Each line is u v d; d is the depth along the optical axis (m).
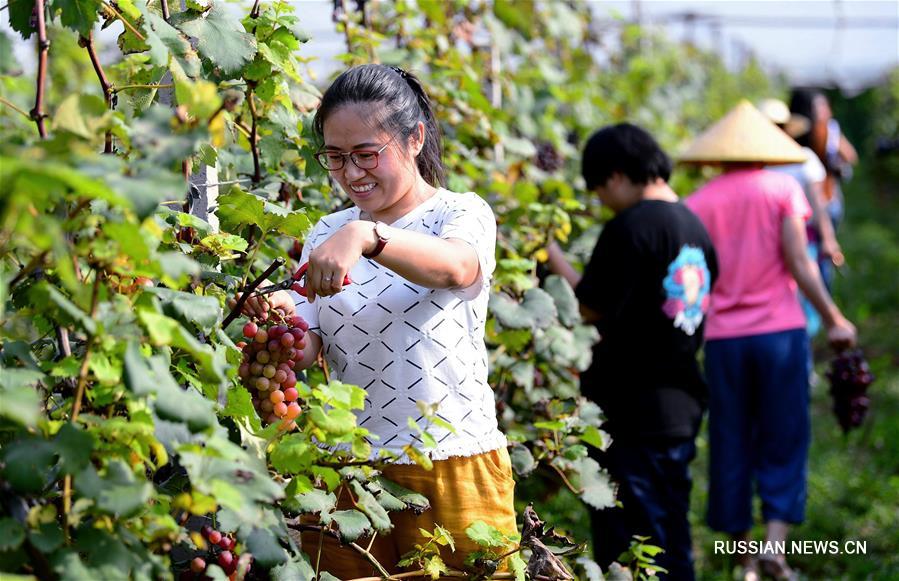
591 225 7.04
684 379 5.23
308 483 2.98
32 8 2.99
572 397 4.79
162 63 3.17
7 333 2.87
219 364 2.57
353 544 3.27
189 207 3.46
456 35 7.15
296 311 3.60
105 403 2.64
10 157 2.02
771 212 6.62
